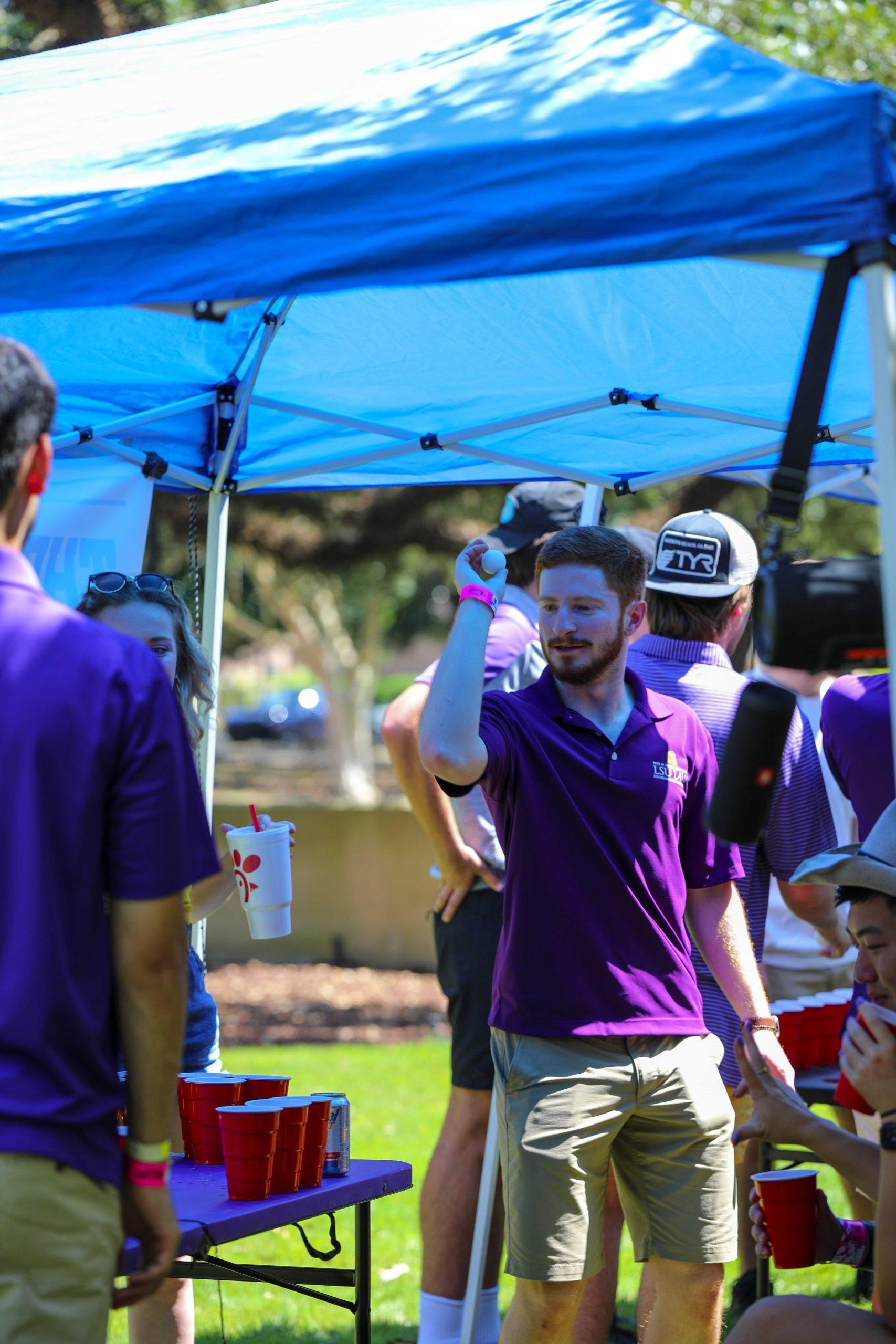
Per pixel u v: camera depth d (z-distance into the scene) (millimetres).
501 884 10078
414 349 9477
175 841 4789
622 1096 7266
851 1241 6602
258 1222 6297
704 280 7949
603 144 4789
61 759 4598
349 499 33062
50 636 4711
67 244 5336
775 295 8062
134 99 7484
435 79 6250
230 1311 11852
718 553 8938
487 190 4871
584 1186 7195
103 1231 4691
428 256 4895
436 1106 19484
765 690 5355
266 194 5133
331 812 33844
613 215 4707
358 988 30969
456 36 7148
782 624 5027
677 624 8984
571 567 7500
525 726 7480
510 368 9727
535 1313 7242
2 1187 4438
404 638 71938
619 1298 11914
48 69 9266
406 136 5355
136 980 4785
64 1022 4594
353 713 70375
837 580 5051
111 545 10422
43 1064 4570
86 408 10289
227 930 34094
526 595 11109
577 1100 7176
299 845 34031
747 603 9188
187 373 10266
